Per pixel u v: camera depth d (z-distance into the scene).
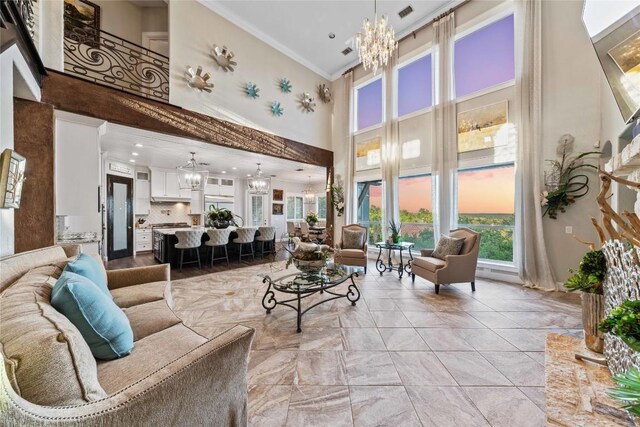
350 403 1.57
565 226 3.68
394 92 5.79
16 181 1.81
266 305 3.21
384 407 1.54
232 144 5.12
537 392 1.65
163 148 5.29
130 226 6.91
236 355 1.07
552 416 1.41
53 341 0.75
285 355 2.09
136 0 5.26
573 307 3.08
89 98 3.39
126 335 1.30
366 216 6.75
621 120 2.93
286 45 6.06
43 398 0.69
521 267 3.97
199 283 4.20
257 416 1.47
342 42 5.95
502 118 4.29
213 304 3.25
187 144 4.91
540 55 3.83
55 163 3.26
